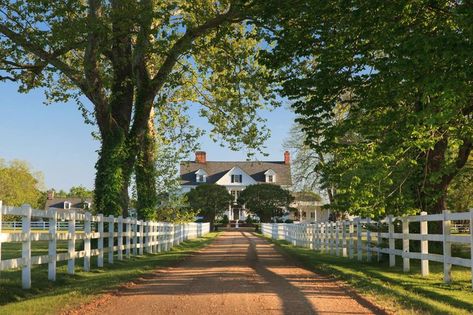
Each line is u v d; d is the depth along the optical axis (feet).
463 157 62.34
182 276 45.93
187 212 129.70
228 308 28.84
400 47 41.60
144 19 66.08
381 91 52.08
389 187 55.77
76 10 65.46
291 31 58.03
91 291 35.04
